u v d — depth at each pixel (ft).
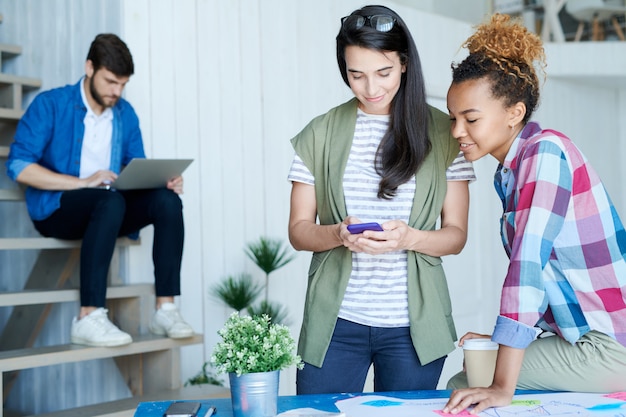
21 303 8.50
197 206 11.17
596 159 20.26
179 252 9.30
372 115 5.65
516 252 4.38
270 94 12.32
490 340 4.69
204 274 11.19
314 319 5.65
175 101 10.96
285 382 11.94
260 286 11.93
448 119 5.76
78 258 9.88
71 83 11.21
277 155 12.39
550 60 18.19
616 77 18.84
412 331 5.47
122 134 9.73
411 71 5.42
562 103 19.10
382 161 5.50
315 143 5.75
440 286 5.68
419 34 15.16
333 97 13.43
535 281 4.32
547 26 18.80
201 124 11.29
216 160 11.46
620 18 19.44
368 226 4.96
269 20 12.36
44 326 11.25
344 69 5.65
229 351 4.00
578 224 4.52
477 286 16.40
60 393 11.20
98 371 10.63
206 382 10.46
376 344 5.57
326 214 5.75
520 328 4.26
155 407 4.25
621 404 4.20
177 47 11.02
